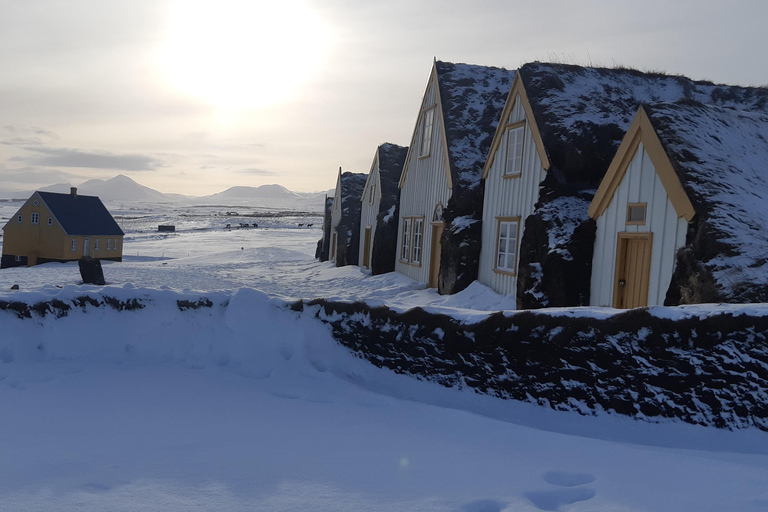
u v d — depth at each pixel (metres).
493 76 21.92
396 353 8.09
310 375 8.11
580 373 6.50
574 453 5.30
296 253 52.34
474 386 7.34
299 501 4.18
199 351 8.88
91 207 52.16
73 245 49.09
